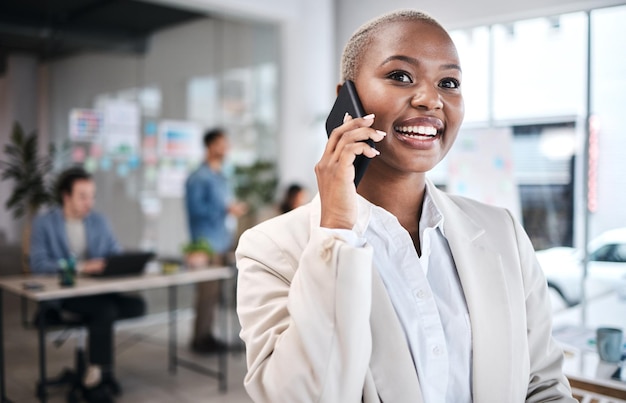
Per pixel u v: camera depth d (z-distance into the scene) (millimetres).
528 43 3334
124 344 4934
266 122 6309
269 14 5625
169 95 5711
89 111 5250
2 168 4820
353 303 752
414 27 858
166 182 5727
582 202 3137
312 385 749
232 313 5871
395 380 820
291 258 880
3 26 4820
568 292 3365
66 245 3893
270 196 5898
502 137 3111
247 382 816
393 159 866
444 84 881
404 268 885
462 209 1035
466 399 881
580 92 3156
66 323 3570
